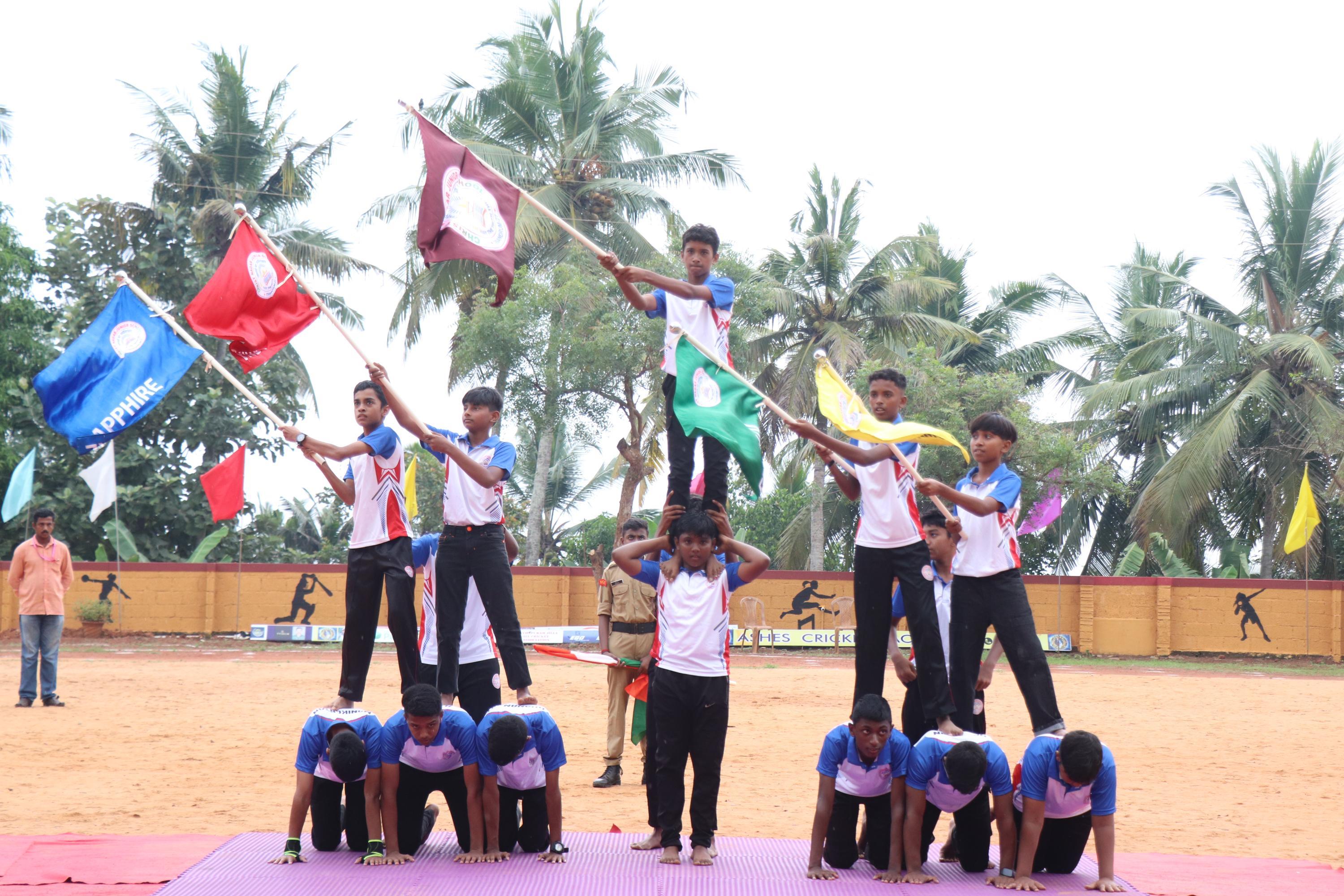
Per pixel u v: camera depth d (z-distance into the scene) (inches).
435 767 268.8
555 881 248.8
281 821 324.2
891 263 1306.6
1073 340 1434.5
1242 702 719.1
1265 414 1230.3
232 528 1294.3
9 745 456.8
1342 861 296.4
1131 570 1231.5
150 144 1285.7
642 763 442.6
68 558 597.6
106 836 289.0
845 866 271.3
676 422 289.9
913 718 300.4
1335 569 1263.5
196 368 1253.1
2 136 1037.2
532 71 1278.3
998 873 269.0
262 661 920.9
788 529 1424.7
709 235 292.4
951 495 271.3
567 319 1066.7
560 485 1717.5
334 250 1362.0
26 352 1108.5
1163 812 362.3
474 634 321.4
